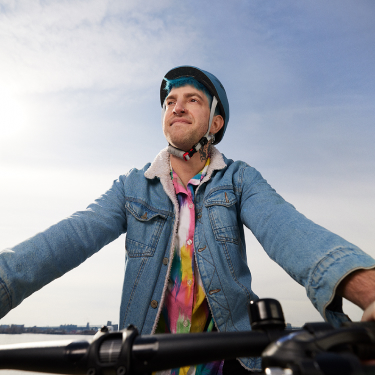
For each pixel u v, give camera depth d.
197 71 1.43
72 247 1.01
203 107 1.41
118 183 1.44
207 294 1.16
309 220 0.86
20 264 0.84
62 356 0.39
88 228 1.11
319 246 0.73
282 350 0.30
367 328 0.33
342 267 0.64
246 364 1.05
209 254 1.22
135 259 1.25
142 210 1.32
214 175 1.43
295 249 0.78
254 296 1.20
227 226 1.27
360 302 0.59
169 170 1.44
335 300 0.66
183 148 1.39
